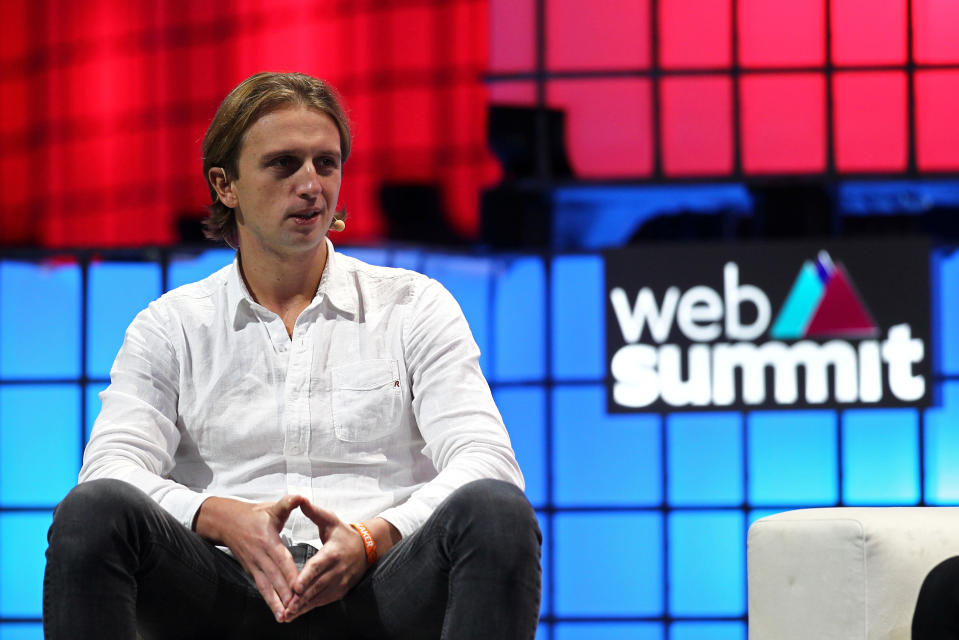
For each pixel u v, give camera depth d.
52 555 5.43
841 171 13.42
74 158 13.76
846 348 12.77
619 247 13.05
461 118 13.60
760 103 13.52
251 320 6.70
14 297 13.12
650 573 13.08
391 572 5.83
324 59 13.68
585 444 13.19
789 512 7.01
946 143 13.34
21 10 13.71
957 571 5.91
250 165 6.51
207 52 13.70
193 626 5.93
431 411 6.56
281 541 6.09
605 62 13.60
